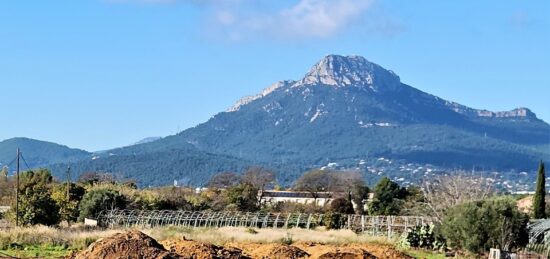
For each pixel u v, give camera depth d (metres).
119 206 97.00
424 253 58.41
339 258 43.44
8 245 51.56
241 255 41.28
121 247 36.16
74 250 49.41
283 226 90.50
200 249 40.41
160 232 64.50
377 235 72.12
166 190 129.12
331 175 187.88
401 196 127.50
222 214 95.50
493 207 59.25
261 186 178.38
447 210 66.12
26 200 77.00
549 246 57.31
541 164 82.62
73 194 98.56
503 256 53.78
